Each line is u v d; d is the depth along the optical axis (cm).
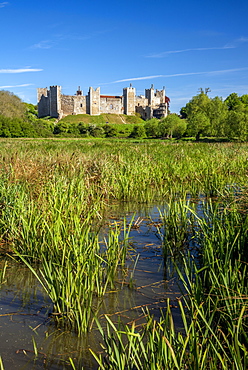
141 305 408
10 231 588
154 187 1152
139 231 695
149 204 927
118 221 763
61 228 512
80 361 318
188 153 1777
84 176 957
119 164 1198
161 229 707
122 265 511
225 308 337
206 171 1211
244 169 1209
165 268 516
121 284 463
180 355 257
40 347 336
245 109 5578
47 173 862
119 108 12206
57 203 607
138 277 484
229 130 4994
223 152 1770
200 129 5762
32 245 526
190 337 268
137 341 314
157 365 249
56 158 1107
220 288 356
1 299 426
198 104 6731
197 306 313
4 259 543
